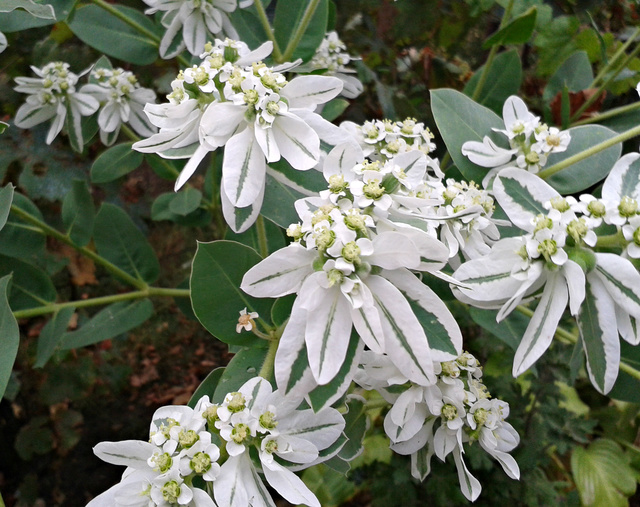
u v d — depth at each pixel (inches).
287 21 13.3
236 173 8.0
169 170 16.5
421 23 18.5
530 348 7.8
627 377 11.3
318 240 6.9
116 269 15.2
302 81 8.5
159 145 8.7
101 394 20.6
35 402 19.9
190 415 7.7
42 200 20.1
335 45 14.6
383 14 18.6
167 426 7.7
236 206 8.0
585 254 7.6
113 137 14.7
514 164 11.0
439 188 9.7
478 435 9.6
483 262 8.1
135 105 14.4
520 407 14.4
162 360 21.8
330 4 15.2
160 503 7.2
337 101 14.6
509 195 8.6
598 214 7.8
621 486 17.9
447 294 10.8
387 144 10.8
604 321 7.6
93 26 14.3
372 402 10.8
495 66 14.5
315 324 6.9
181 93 8.6
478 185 11.1
